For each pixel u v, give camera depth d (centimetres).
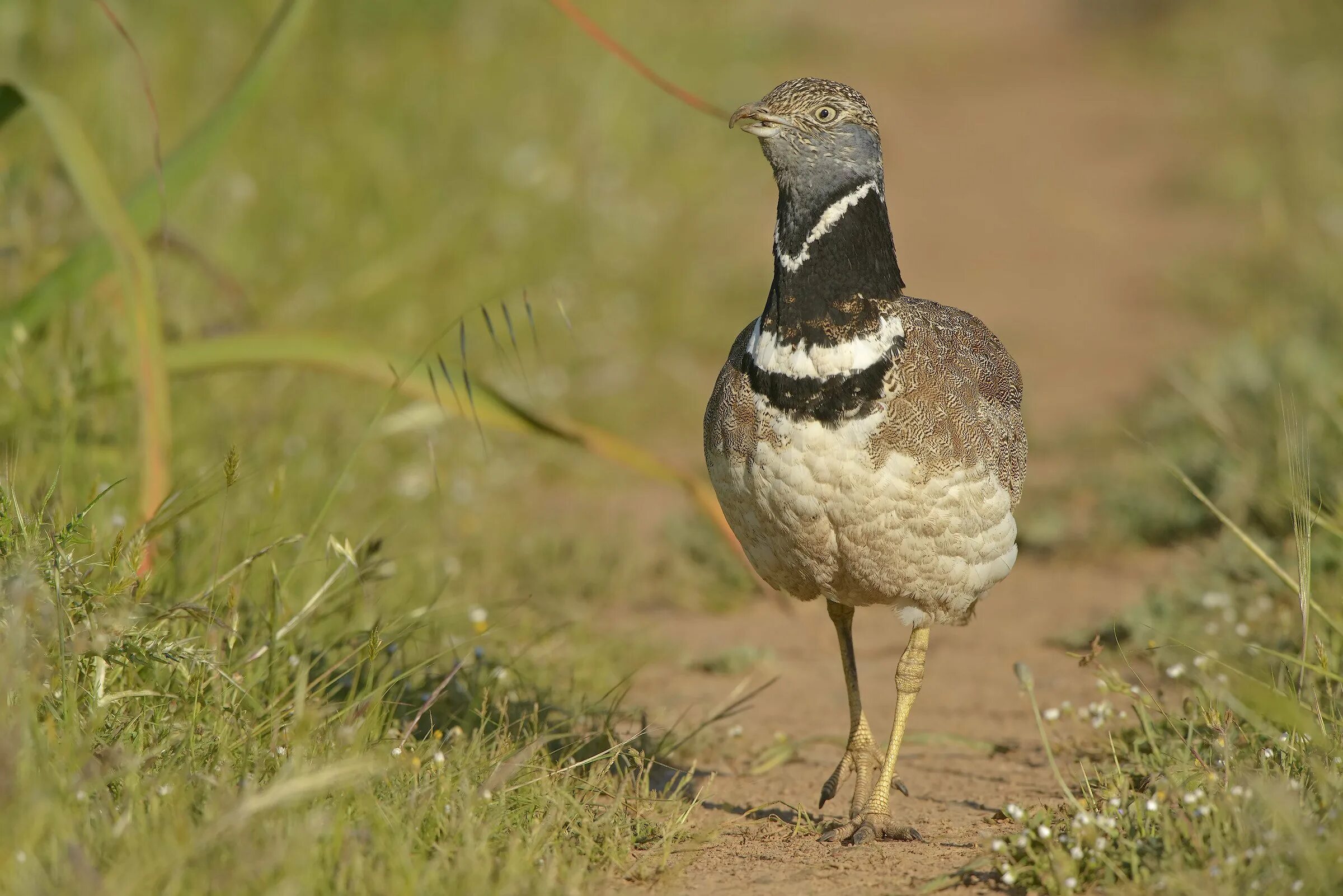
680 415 1670
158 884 544
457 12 2467
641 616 1184
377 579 872
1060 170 2667
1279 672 870
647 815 739
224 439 1132
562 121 2250
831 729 944
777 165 737
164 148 1623
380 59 2192
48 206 1184
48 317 988
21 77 1526
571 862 657
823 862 702
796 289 723
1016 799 799
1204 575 1112
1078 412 1650
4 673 598
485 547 1205
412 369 830
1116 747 841
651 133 2452
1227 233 2262
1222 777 696
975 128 2958
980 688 1013
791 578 758
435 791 672
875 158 736
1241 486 1196
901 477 704
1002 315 2020
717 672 1058
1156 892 603
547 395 1572
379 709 739
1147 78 3180
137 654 677
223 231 1544
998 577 754
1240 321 1872
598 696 954
